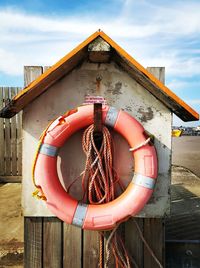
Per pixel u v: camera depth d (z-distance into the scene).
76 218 2.48
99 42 2.36
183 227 4.37
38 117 2.64
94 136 2.68
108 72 2.64
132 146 2.54
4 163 6.91
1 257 3.52
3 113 2.64
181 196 6.04
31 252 2.76
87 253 2.77
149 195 2.49
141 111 2.65
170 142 2.65
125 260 2.75
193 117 2.53
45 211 2.70
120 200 2.51
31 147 2.65
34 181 2.50
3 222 4.53
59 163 2.66
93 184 2.60
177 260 3.09
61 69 2.41
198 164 11.85
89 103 2.65
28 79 2.86
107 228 2.50
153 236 2.73
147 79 2.41
